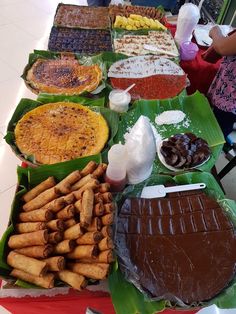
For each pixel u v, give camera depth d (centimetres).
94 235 75
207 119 132
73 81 143
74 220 80
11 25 307
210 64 174
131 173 101
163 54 168
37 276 73
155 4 268
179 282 80
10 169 184
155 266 83
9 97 231
